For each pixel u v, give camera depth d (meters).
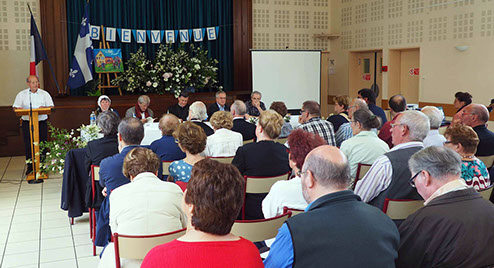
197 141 2.99
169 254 1.33
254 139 4.98
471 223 1.72
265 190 3.13
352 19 10.31
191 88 8.83
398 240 1.57
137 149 2.51
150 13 9.27
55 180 6.43
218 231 1.39
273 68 9.39
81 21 8.41
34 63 6.82
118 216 2.32
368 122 3.26
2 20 8.12
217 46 9.80
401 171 2.44
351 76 10.58
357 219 1.51
